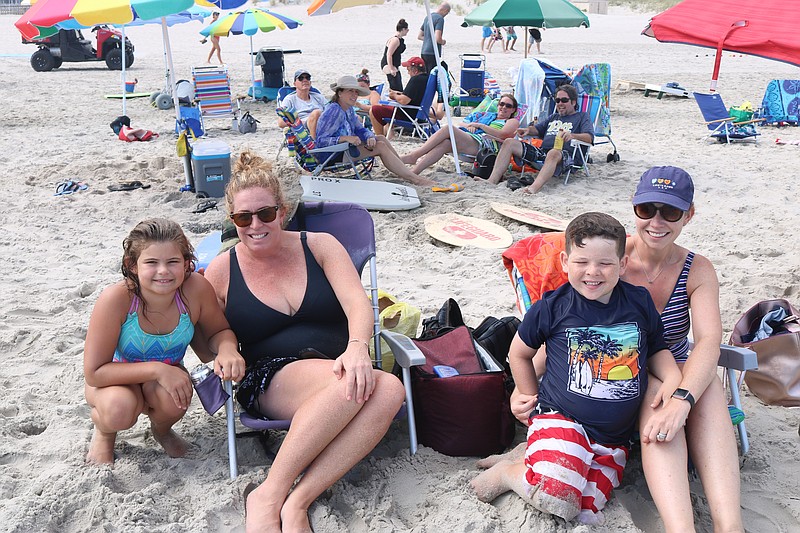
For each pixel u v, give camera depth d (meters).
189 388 3.06
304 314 3.24
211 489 3.01
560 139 8.29
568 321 2.92
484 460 3.20
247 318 3.21
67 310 5.02
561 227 6.73
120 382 3.04
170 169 8.95
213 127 12.19
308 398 2.97
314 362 3.07
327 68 18.84
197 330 3.29
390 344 3.33
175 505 2.91
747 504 3.00
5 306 5.02
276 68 14.69
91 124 12.20
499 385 3.29
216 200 7.73
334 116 7.88
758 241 6.44
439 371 3.39
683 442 2.80
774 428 3.55
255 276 3.23
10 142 10.63
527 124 10.25
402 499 3.02
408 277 5.68
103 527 2.75
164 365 3.04
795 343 3.62
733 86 16.34
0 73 19.09
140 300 3.03
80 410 3.70
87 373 3.04
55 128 11.80
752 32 4.33
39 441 3.38
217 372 3.03
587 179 8.66
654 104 14.42
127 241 2.97
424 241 6.52
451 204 7.55
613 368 2.85
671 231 3.04
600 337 2.88
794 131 11.78
